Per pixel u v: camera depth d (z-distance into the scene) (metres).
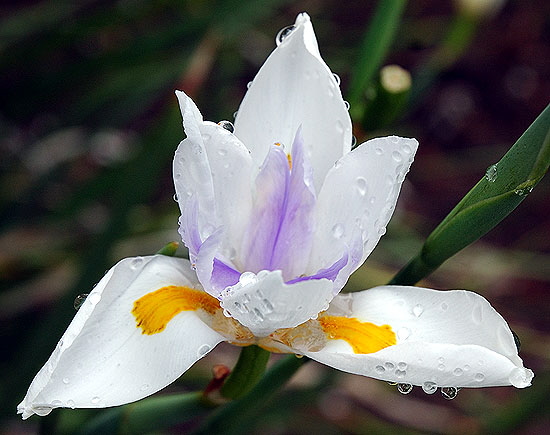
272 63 0.33
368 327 0.32
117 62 0.50
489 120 0.72
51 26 0.50
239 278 0.32
